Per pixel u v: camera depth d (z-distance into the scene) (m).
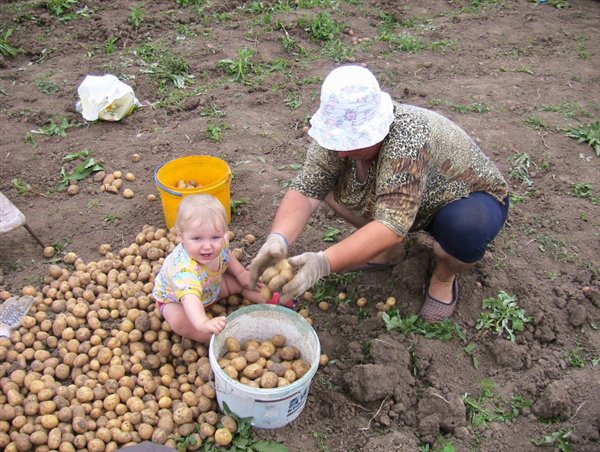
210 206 1.63
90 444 1.50
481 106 3.02
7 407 1.57
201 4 4.05
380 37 3.75
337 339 1.88
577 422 1.61
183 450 1.53
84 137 2.80
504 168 2.61
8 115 2.92
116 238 2.26
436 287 1.90
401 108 1.60
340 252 1.54
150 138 2.79
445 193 1.73
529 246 2.20
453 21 4.01
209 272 1.73
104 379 1.67
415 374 1.75
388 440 1.56
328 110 1.46
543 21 3.99
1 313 1.84
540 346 1.85
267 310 1.69
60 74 3.27
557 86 3.25
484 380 1.74
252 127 2.88
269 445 1.54
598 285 2.03
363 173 1.70
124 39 3.65
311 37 3.73
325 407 1.67
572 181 2.55
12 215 2.03
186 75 3.29
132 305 1.88
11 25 3.68
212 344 1.56
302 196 1.79
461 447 1.58
